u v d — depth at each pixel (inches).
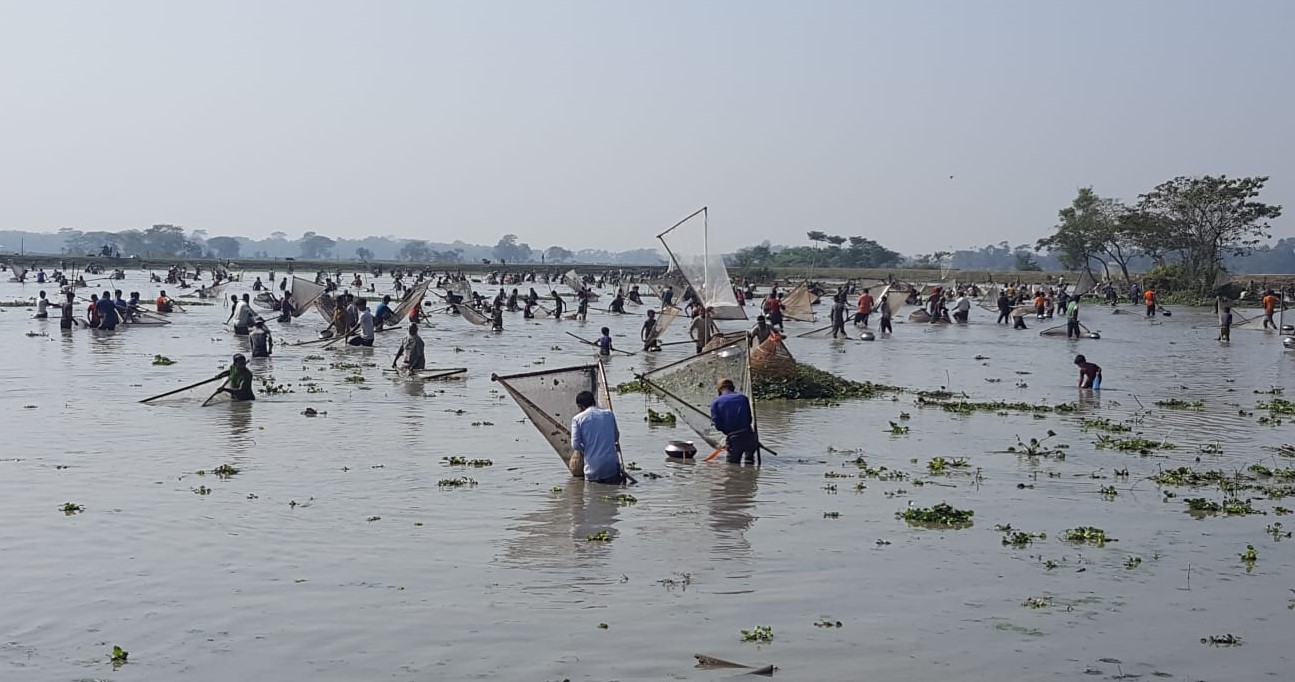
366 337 1515.7
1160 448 810.8
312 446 760.3
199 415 892.0
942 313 2472.9
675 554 508.7
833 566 494.3
